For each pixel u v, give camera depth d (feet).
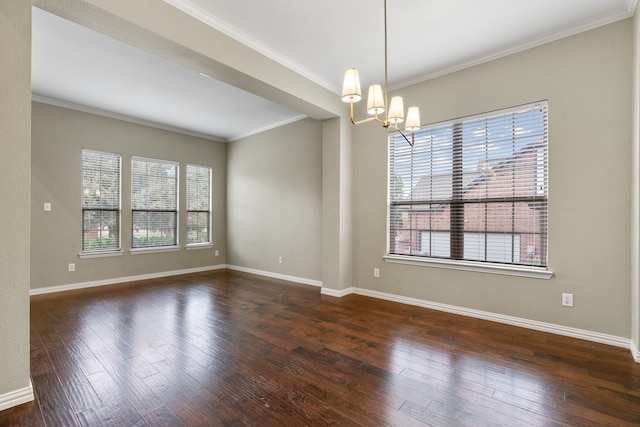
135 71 11.66
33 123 14.07
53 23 8.72
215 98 14.30
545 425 5.49
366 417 5.73
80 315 11.35
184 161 19.44
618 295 8.55
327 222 14.26
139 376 7.11
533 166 10.00
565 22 8.84
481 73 10.86
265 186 18.97
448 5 8.11
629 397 6.29
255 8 8.29
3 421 5.54
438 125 11.96
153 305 12.66
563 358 7.94
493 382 6.87
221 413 5.83
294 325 10.40
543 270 9.54
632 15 8.23
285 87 11.05
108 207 16.44
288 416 5.75
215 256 21.04
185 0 7.99
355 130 14.29
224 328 10.13
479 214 11.10
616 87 8.53
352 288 14.51
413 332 9.74
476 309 11.03
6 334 5.86
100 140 16.01
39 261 14.23
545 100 9.64
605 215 8.71
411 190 12.77
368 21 8.84
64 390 6.53
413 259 12.41
